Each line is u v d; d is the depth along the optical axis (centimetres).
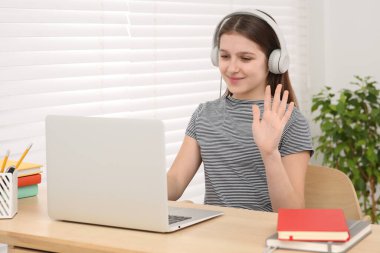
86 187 185
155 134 172
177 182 241
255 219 190
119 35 320
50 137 189
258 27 227
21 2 281
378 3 403
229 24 230
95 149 182
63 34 297
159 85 344
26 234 180
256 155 234
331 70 424
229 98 246
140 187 176
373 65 408
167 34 344
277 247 161
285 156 229
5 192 196
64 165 188
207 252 159
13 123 283
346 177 238
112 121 178
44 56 292
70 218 190
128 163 177
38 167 227
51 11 293
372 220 395
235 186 237
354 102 391
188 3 354
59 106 302
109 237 175
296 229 159
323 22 422
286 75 241
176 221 184
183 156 247
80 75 306
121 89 326
